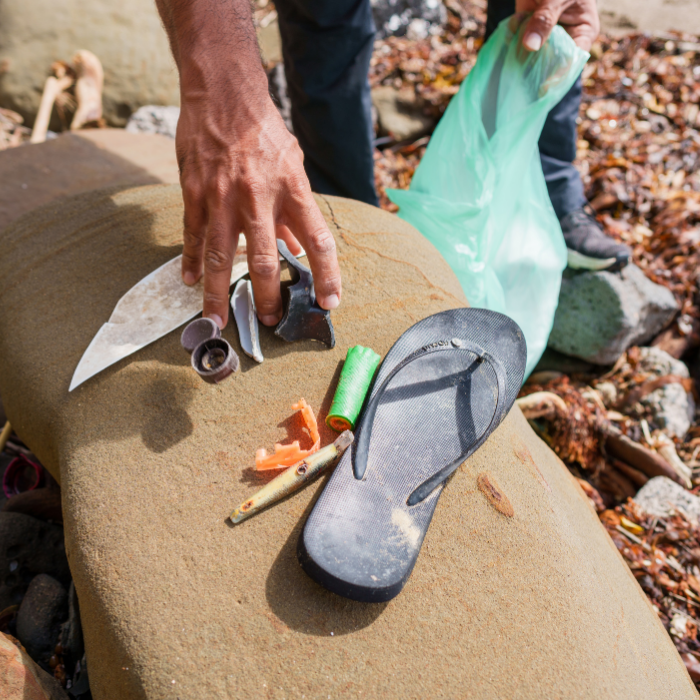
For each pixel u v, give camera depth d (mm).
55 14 2982
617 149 2820
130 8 3080
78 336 1273
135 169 2354
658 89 3125
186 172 1137
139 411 1157
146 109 2943
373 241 1472
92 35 3029
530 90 1666
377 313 1333
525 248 1848
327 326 1241
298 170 1137
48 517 1390
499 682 912
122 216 1479
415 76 3039
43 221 1495
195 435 1125
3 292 1383
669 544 1648
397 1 3322
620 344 2039
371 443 1101
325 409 1174
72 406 1178
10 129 2971
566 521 1164
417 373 1206
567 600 1012
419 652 926
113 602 945
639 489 1821
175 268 1342
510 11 1957
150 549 991
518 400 1873
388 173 2783
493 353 1241
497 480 1122
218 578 965
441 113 2955
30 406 1221
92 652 969
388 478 1054
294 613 941
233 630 920
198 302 1289
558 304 2115
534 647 950
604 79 3154
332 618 942
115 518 1026
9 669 934
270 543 1002
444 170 1823
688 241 2369
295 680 886
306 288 1220
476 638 947
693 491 1825
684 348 2180
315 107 1943
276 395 1186
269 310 1209
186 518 1025
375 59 3123
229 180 1091
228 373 1075
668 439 1922
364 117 1985
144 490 1058
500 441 1188
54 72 3004
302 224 1135
